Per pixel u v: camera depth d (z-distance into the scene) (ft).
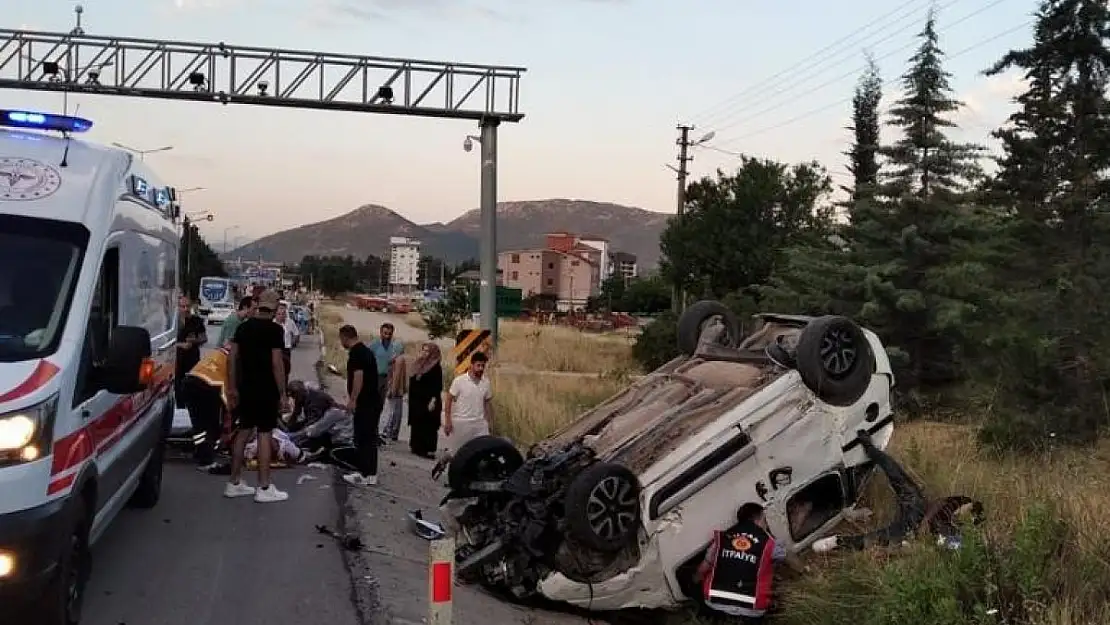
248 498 30.63
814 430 24.25
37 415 16.20
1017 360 41.83
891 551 22.03
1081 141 58.80
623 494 22.06
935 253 61.82
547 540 22.76
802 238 100.83
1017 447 37.17
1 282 18.33
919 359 60.44
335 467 36.58
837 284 64.54
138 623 19.47
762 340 28.84
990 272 58.75
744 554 22.04
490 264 84.23
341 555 24.81
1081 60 59.72
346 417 38.24
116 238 21.12
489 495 25.52
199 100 82.33
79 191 20.12
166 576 22.45
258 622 19.85
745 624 21.84
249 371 29.89
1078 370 41.37
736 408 23.67
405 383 49.03
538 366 96.99
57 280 18.60
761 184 107.96
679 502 22.53
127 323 22.59
